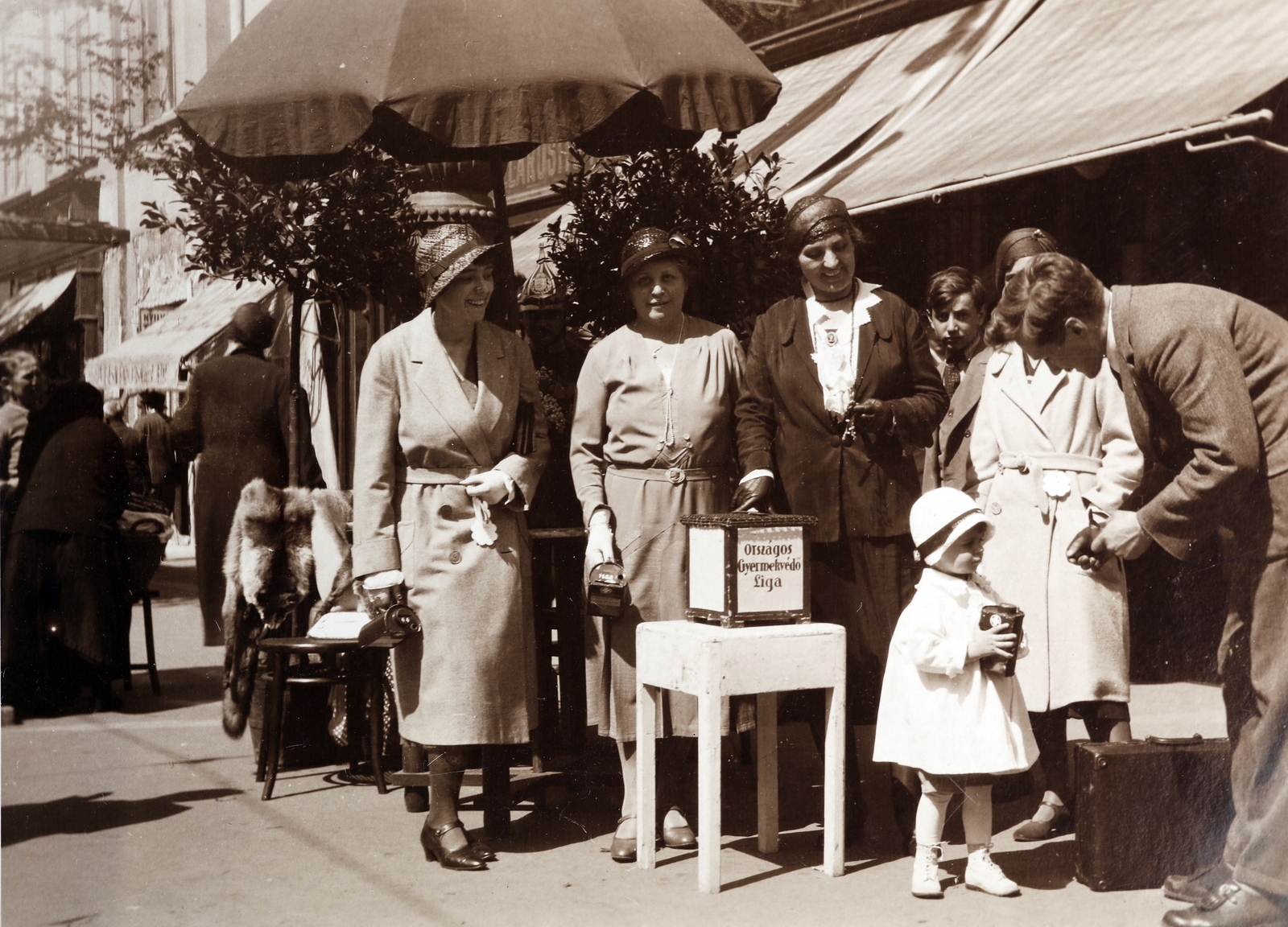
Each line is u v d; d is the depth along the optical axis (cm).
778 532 357
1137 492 363
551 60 388
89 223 777
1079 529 385
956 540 337
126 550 650
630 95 395
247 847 391
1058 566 388
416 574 375
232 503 549
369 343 739
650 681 361
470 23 393
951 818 417
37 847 390
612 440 395
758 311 511
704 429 387
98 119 734
